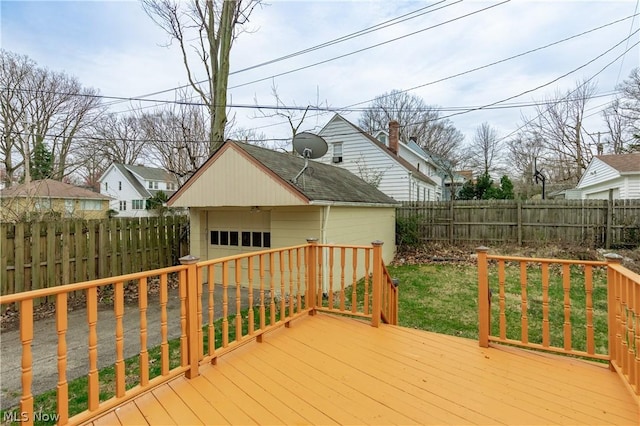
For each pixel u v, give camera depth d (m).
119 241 6.66
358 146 14.52
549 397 2.23
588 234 9.03
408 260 9.50
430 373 2.58
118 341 2.04
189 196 6.93
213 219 7.47
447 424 1.95
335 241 6.64
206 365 2.68
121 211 25.16
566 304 2.80
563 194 21.55
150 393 2.26
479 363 2.75
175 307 5.41
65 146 16.59
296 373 2.57
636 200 8.55
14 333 4.28
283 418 2.00
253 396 2.24
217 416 2.02
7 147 15.05
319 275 4.22
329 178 7.97
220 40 8.93
